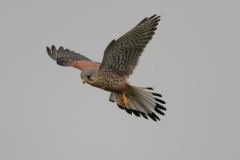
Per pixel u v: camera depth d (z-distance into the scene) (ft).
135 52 38.93
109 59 39.86
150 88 41.70
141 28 36.45
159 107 44.14
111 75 41.83
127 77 41.60
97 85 43.29
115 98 48.80
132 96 44.52
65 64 50.72
